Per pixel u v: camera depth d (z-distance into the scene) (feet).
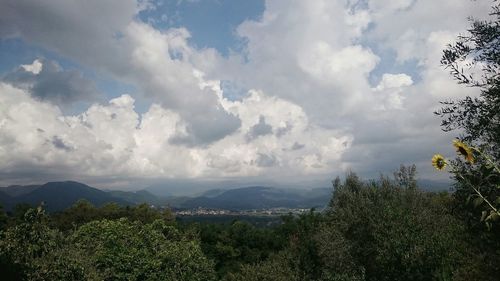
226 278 104.42
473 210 19.58
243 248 174.60
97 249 84.17
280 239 167.84
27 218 66.03
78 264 64.75
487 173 15.85
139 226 107.14
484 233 20.98
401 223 51.49
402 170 68.95
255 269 88.74
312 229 102.99
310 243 86.84
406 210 55.36
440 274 41.24
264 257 169.37
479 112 18.83
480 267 28.27
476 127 18.81
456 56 19.54
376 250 53.57
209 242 180.55
